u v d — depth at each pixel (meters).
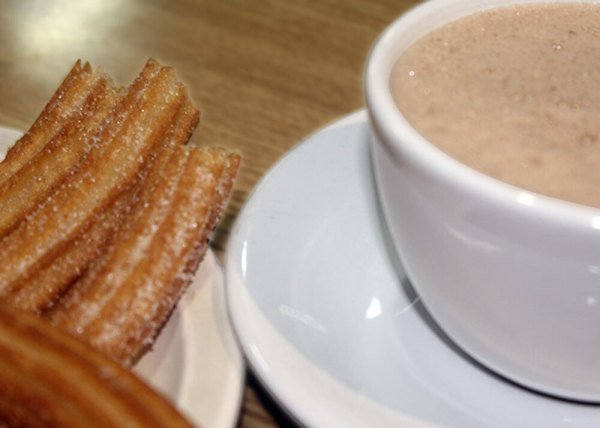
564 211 0.18
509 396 0.24
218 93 0.36
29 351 0.18
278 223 0.26
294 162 0.28
